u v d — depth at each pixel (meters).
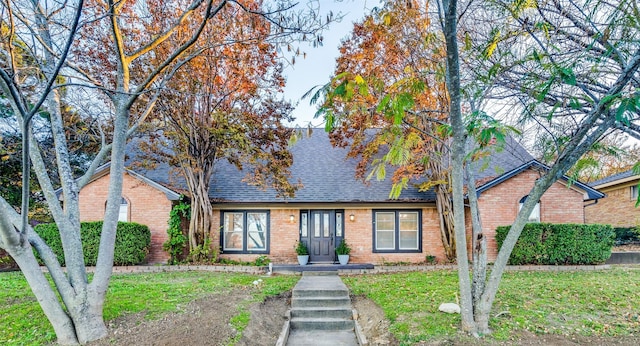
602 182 19.14
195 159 13.87
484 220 13.80
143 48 6.63
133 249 12.99
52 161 11.29
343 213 15.12
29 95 7.65
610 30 4.31
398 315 7.48
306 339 7.96
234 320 7.23
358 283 11.03
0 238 5.31
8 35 5.48
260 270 13.34
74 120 11.17
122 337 5.95
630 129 4.59
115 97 6.53
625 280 10.09
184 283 10.19
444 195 14.08
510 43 5.67
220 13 11.07
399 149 5.35
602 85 4.77
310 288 10.10
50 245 13.02
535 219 13.98
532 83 4.91
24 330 6.16
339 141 14.66
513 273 11.73
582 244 12.90
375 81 4.71
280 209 15.05
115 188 6.38
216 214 15.01
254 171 14.33
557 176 5.58
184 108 13.21
